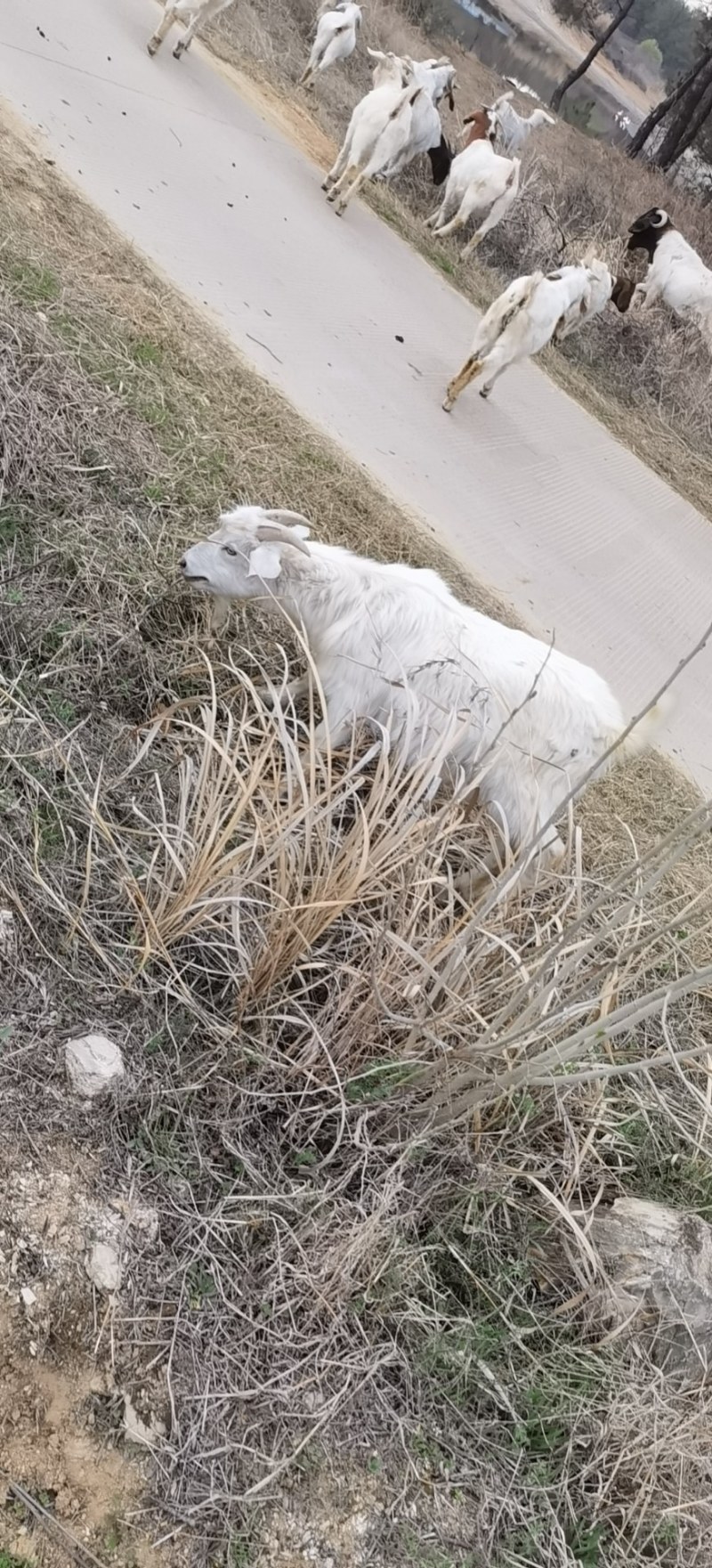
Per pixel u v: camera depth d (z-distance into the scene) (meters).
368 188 10.83
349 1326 2.63
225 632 4.04
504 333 7.65
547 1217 3.07
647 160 24.81
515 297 7.45
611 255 14.42
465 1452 2.62
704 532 10.09
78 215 5.86
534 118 15.11
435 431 7.41
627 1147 3.40
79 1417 2.22
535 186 14.42
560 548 7.39
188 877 2.89
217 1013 2.97
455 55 21.31
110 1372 2.30
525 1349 2.82
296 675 4.09
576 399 11.12
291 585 3.57
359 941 3.15
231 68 10.64
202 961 3.05
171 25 9.02
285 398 5.95
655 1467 2.75
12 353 4.21
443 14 23.38
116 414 4.51
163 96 8.64
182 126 8.41
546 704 3.56
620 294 12.91
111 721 3.53
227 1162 2.74
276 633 4.17
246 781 3.35
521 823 3.63
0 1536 2.03
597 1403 2.81
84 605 3.74
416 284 9.59
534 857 3.14
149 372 4.99
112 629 3.71
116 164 6.93
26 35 7.64
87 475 4.18
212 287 6.47
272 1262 2.62
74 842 3.08
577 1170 3.02
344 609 3.57
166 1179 2.61
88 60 8.12
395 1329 2.70
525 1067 2.75
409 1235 2.88
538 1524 2.58
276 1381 2.47
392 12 17.97
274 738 2.99
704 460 12.24
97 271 5.45
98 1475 2.18
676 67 42.50
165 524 4.26
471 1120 3.08
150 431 4.64
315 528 5.02
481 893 3.72
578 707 3.62
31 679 3.40
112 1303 2.37
